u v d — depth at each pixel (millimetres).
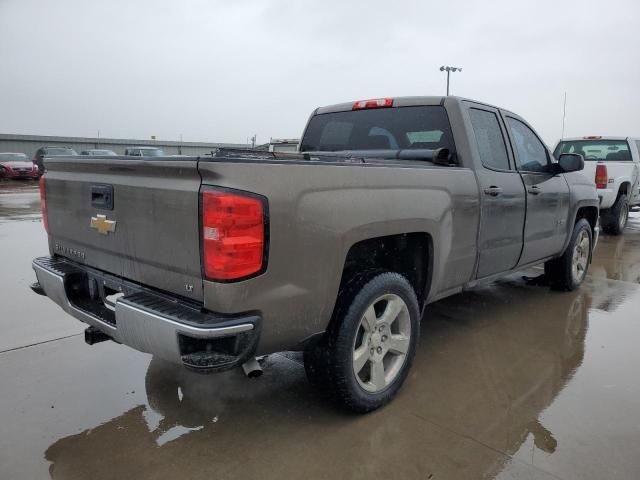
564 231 4973
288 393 3141
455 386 3227
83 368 3459
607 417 2857
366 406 2830
